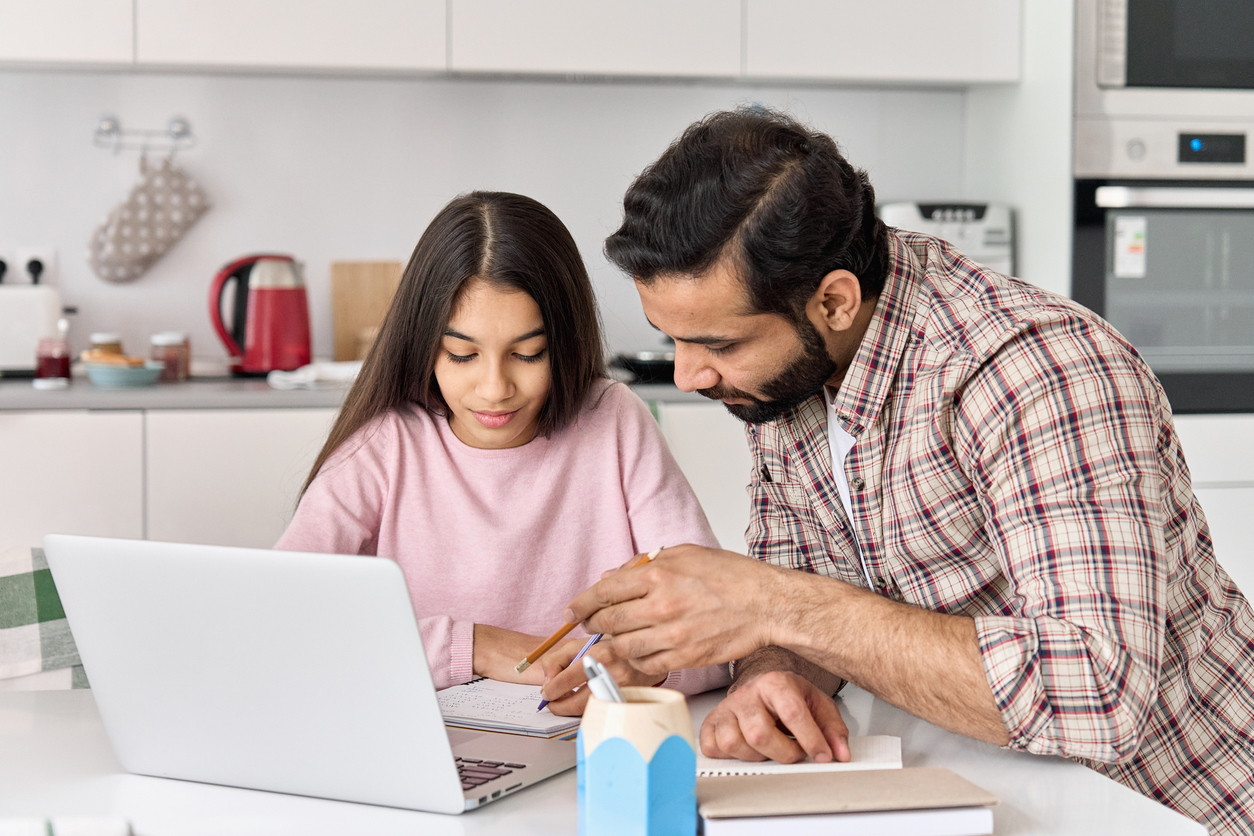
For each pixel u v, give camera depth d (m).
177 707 0.85
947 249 1.11
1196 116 2.65
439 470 1.38
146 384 2.54
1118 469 0.89
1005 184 2.94
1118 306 2.67
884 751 0.91
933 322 1.02
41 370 2.55
